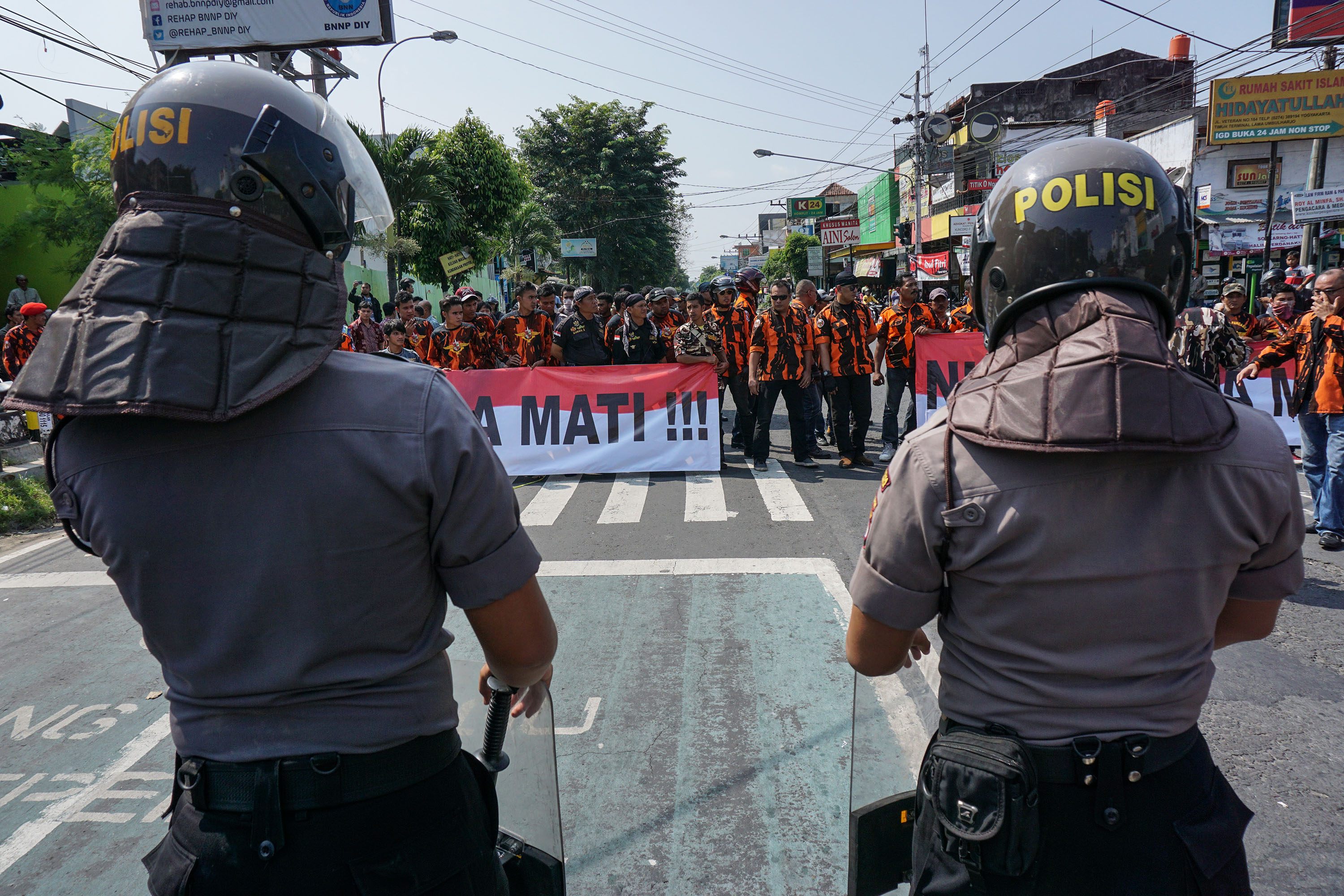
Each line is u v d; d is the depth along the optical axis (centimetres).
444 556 120
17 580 561
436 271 2481
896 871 166
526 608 127
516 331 903
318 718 114
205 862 113
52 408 103
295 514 109
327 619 112
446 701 128
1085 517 117
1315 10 1912
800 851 260
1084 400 115
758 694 359
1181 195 137
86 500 112
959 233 2762
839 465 848
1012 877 121
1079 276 126
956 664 133
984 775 121
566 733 333
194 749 116
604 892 246
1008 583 122
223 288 107
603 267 4725
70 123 1745
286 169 115
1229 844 124
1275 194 2109
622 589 491
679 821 277
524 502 726
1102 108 2669
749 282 948
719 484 768
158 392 101
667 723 338
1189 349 855
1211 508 119
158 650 116
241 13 1162
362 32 1177
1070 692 122
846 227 3856
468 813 127
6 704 381
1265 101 1938
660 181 4816
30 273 1825
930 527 126
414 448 113
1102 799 120
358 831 113
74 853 279
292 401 111
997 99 3094
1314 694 355
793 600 464
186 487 109
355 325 1102
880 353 869
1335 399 535
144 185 114
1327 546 545
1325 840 263
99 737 351
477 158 2744
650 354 893
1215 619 125
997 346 138
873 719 172
